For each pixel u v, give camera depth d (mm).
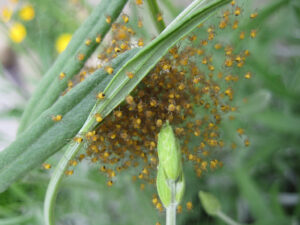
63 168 54
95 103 51
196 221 110
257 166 125
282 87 110
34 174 81
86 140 51
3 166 54
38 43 132
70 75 60
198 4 49
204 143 57
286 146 118
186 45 53
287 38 135
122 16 57
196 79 51
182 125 56
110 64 50
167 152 46
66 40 127
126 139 51
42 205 101
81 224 126
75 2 120
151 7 57
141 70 46
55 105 52
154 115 51
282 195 120
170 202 49
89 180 98
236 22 57
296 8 112
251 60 104
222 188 120
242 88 123
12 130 147
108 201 127
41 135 53
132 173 91
